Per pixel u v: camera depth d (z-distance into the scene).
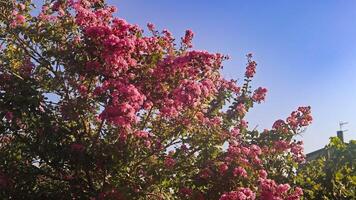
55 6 8.01
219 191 7.58
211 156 7.89
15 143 7.53
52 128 7.24
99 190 7.52
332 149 10.47
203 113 8.43
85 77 7.66
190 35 8.72
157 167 7.62
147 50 7.94
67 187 7.64
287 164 9.44
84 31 7.56
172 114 7.61
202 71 7.98
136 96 7.14
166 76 7.74
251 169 7.73
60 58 7.54
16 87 7.39
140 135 7.46
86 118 7.72
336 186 9.55
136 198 7.34
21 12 8.14
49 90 7.74
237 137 8.77
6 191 7.28
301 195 8.59
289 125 9.68
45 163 7.58
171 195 7.80
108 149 7.26
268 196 7.45
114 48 7.22
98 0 8.38
